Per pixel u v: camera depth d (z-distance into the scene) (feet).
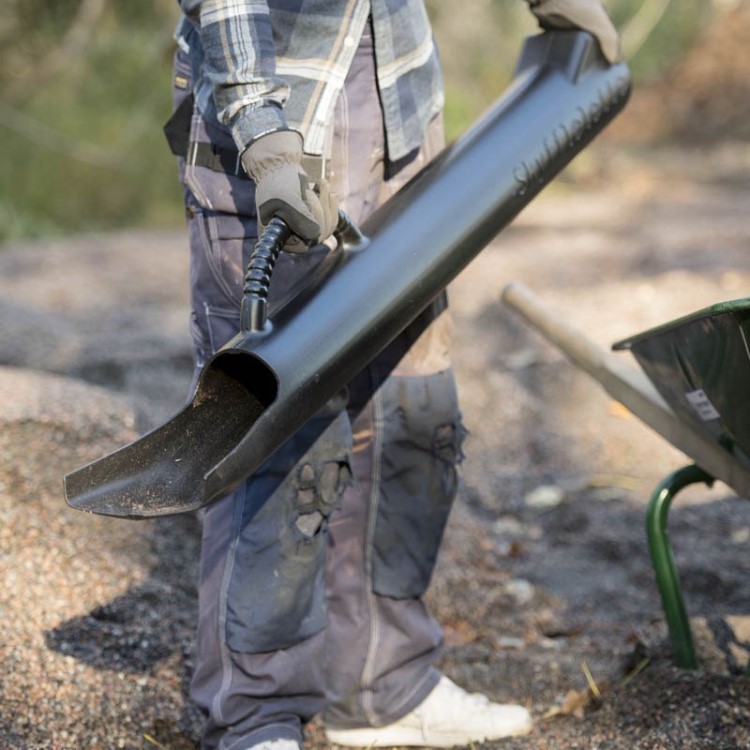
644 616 23.39
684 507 27.91
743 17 130.11
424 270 14.55
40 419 21.79
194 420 13.64
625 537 26.81
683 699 17.67
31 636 18.34
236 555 15.29
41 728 16.79
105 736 16.96
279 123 13.25
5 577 19.36
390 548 17.07
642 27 120.88
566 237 57.72
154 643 18.92
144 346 36.04
